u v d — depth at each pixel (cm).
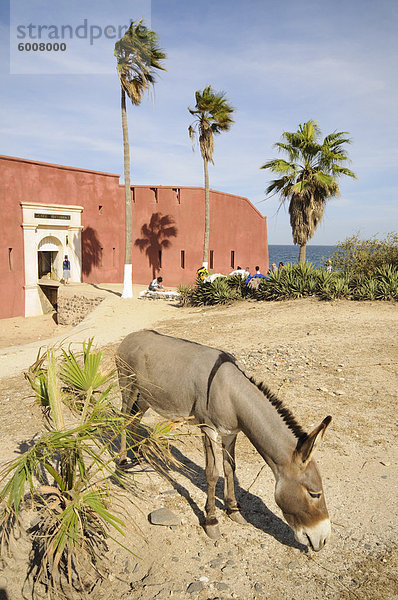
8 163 2578
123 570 420
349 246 2073
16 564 423
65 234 2922
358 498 512
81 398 429
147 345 547
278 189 2139
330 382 887
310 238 2142
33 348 1485
